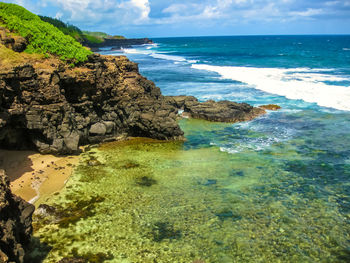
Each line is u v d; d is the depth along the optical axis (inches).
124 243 494.6
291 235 515.8
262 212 580.7
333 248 486.0
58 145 837.8
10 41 907.4
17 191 647.8
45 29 1042.7
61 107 863.7
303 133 1024.2
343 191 653.3
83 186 678.5
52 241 495.5
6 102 759.7
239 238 508.7
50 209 576.7
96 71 996.6
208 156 859.4
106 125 1005.2
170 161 826.2
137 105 1099.9
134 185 684.7
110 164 804.6
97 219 556.1
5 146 826.8
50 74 861.8
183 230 527.8
